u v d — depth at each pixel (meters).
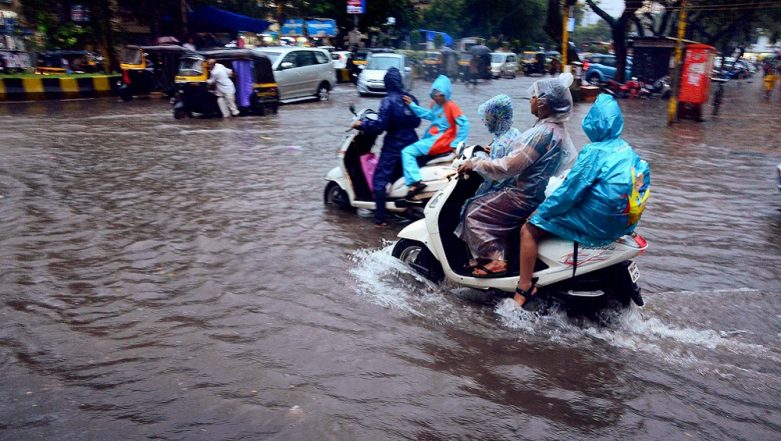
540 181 4.67
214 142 12.86
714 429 3.43
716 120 20.00
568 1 23.44
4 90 20.31
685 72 19.33
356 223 7.20
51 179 9.04
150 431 3.22
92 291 5.02
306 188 8.83
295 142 12.98
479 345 4.34
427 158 7.02
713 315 4.96
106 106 19.80
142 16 29.11
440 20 56.91
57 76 22.17
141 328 4.39
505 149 4.80
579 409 3.59
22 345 4.11
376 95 24.53
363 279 5.48
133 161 10.59
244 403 3.49
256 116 17.67
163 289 5.10
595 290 4.58
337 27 37.81
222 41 29.00
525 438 3.29
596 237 4.36
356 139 7.37
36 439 3.13
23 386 3.62
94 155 11.09
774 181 10.19
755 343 4.51
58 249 6.00
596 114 4.28
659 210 8.17
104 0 25.77
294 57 21.66
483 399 3.65
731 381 3.95
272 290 5.15
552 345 4.39
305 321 4.59
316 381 3.77
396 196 7.09
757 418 3.54
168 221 7.04
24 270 5.43
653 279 5.72
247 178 9.40
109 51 26.36
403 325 4.61
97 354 4.02
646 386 3.86
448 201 5.18
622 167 4.19
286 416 3.38
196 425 3.28
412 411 3.49
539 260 4.63
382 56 25.30
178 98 16.88
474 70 31.80
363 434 3.26
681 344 4.45
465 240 4.98
